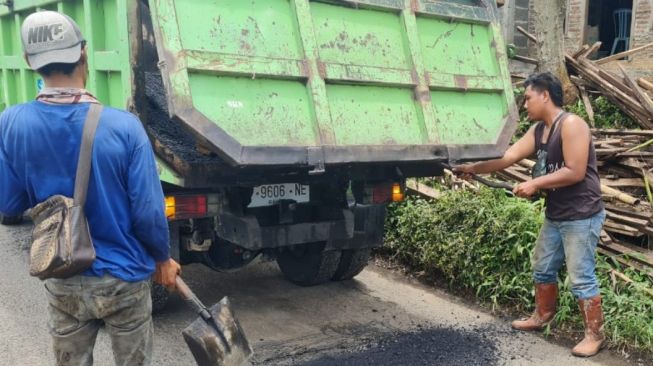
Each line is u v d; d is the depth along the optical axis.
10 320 4.26
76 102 2.31
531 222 4.75
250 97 3.29
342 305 4.82
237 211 4.00
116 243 2.38
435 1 4.07
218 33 3.25
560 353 3.95
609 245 4.84
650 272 4.51
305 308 4.74
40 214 2.29
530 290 4.59
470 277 4.93
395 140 3.72
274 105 3.36
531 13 11.15
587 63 7.68
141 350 2.55
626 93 7.10
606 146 5.95
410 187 6.01
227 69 3.21
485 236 4.96
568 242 3.95
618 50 11.99
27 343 3.90
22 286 4.93
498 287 4.75
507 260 4.80
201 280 5.37
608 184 5.63
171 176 3.64
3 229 6.65
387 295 5.07
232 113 3.21
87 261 2.25
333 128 3.49
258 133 3.26
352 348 3.99
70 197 2.29
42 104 2.30
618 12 11.85
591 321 3.92
